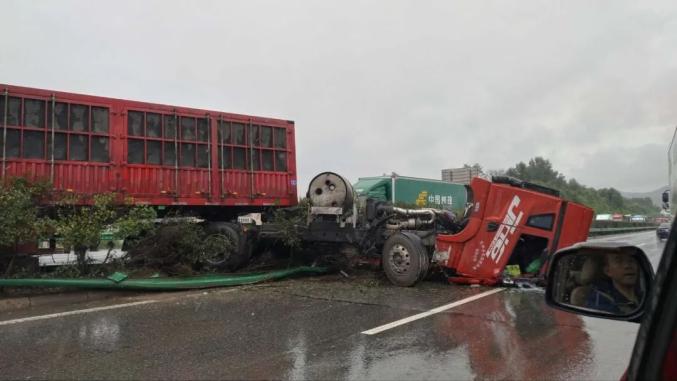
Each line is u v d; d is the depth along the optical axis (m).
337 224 10.63
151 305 8.02
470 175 29.45
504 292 8.98
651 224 68.06
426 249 10.34
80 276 9.02
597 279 2.05
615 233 36.62
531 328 6.40
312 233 10.84
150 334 6.19
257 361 5.12
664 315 1.51
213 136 11.60
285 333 6.19
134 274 9.80
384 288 9.50
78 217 8.96
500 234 9.51
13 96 9.43
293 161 12.84
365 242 10.76
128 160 10.49
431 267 10.22
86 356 5.31
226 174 11.72
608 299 2.00
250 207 12.36
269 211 12.49
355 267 11.55
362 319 6.91
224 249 11.11
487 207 9.67
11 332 6.34
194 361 5.13
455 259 9.88
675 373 1.48
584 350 5.47
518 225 9.42
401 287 9.58
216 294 9.00
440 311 7.40
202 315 7.25
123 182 10.38
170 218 10.84
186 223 10.75
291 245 11.18
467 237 9.77
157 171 10.79
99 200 9.11
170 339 5.96
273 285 9.95
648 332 1.55
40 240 8.91
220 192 11.59
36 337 6.09
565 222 9.38
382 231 10.84
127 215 9.59
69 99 9.95
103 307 7.88
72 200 9.20
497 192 9.64
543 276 9.38
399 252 9.72
